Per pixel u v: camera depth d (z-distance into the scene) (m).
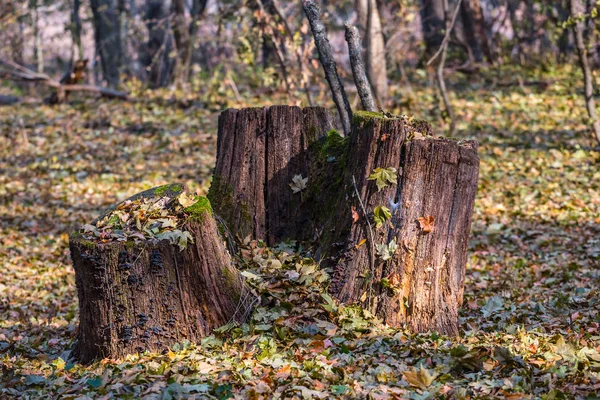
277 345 5.07
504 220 10.73
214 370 4.62
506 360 4.72
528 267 8.63
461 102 18.05
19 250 9.96
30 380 4.89
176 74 21.08
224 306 5.30
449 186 5.41
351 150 5.69
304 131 6.36
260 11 14.06
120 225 5.36
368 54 16.92
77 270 5.20
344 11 18.98
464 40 24.81
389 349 5.00
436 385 4.38
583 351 5.00
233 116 6.40
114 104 18.56
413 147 5.38
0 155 14.76
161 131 16.06
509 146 14.50
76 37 30.05
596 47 22.05
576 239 9.57
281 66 14.34
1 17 25.09
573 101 17.58
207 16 21.39
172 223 5.23
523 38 25.69
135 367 4.79
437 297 5.45
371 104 7.00
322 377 4.50
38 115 17.66
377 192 5.45
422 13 24.47
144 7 33.22
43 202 12.16
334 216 5.74
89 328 5.24
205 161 14.19
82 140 15.67
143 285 5.12
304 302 5.44
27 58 33.94
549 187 11.99
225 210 6.31
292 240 6.21
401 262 5.40
